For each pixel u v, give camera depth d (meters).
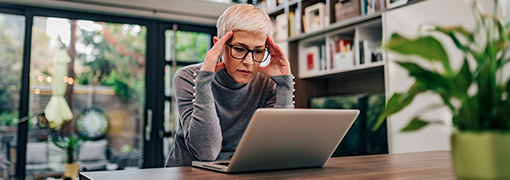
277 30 3.81
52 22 3.73
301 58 3.62
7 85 3.60
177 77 1.42
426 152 1.49
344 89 3.60
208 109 1.22
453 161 0.55
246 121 1.48
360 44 2.96
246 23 1.25
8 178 3.53
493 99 0.51
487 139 0.49
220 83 1.42
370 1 2.80
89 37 3.89
